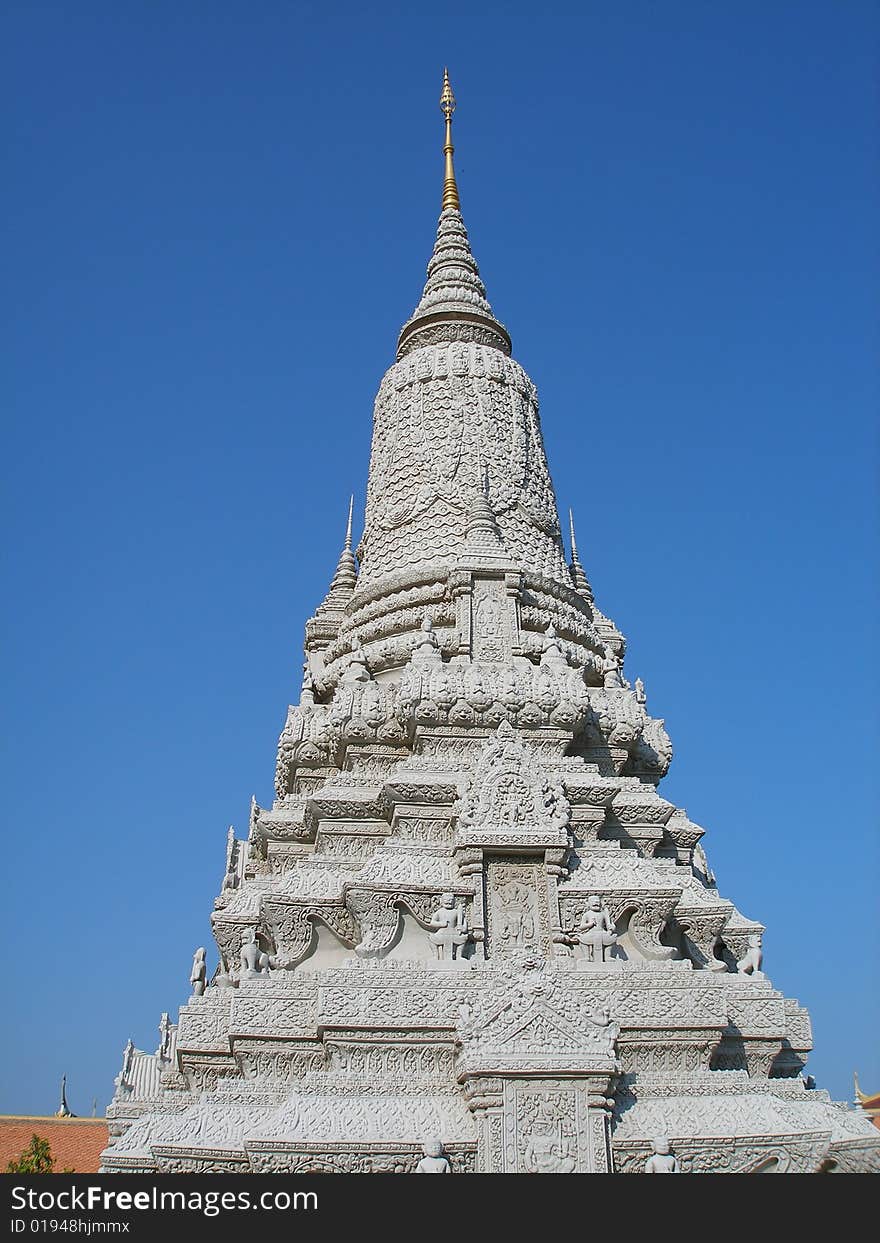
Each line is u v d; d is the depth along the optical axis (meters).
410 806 31.03
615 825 32.66
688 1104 24.44
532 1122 22.73
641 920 28.55
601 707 34.41
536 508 41.28
